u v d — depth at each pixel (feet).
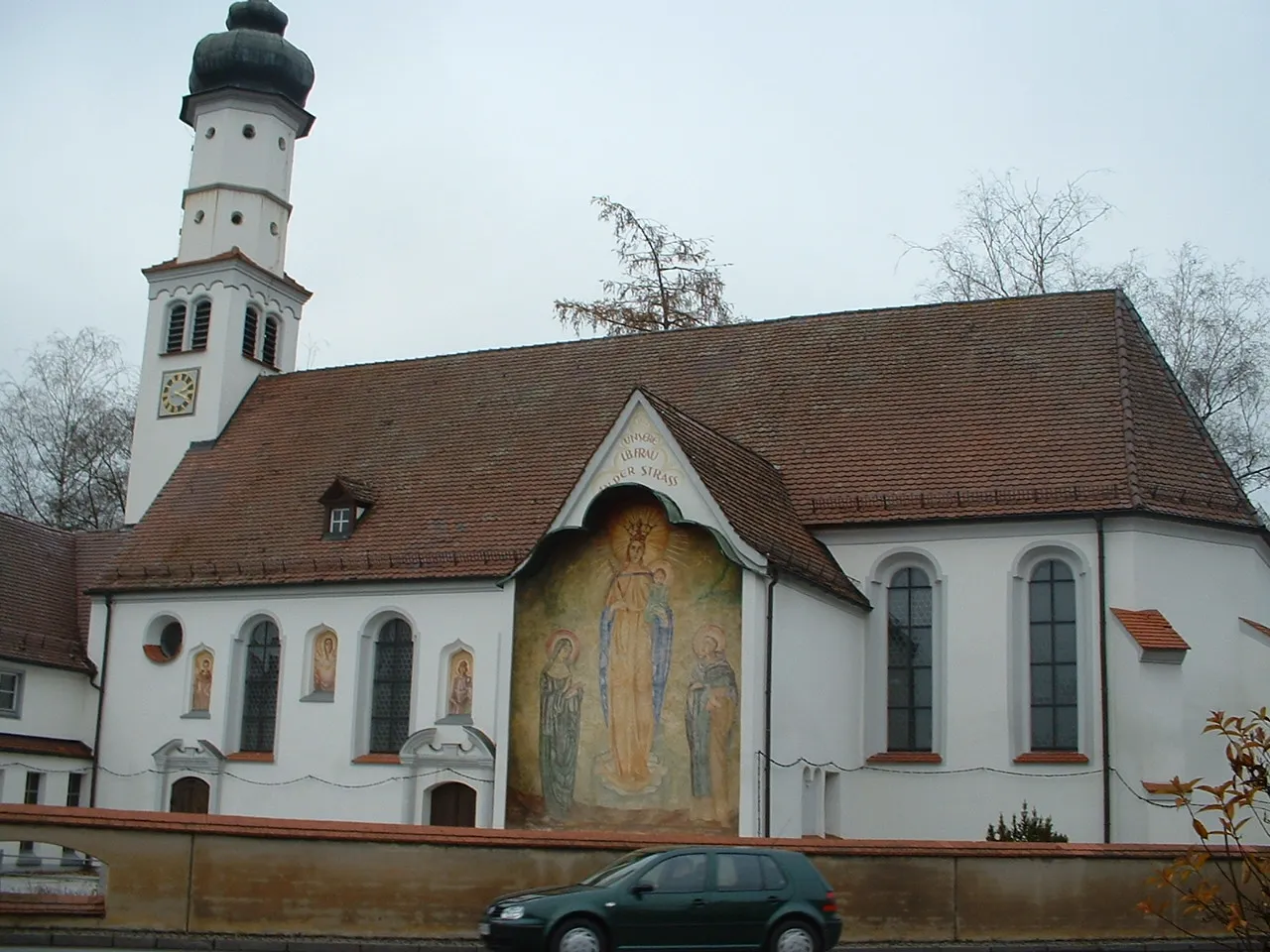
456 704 129.59
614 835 87.04
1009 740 115.14
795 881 71.82
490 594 129.70
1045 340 134.10
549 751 112.37
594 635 112.47
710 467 113.39
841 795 118.01
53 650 148.46
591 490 112.98
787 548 114.42
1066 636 116.78
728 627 107.34
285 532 146.00
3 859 84.53
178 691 143.02
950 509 120.98
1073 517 116.26
